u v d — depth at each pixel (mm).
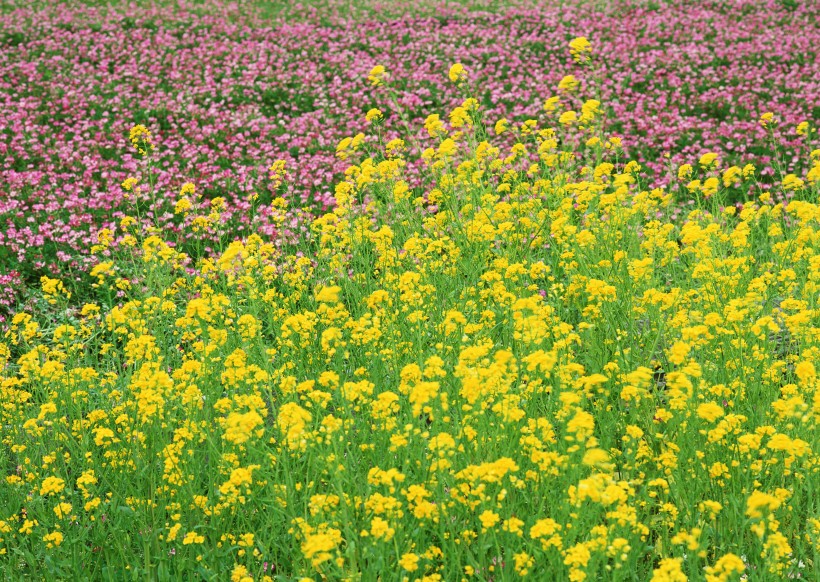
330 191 13531
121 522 5602
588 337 7211
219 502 5512
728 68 19500
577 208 9125
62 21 25016
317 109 18250
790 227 9867
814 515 5219
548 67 20328
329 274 8945
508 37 23031
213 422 6523
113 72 21047
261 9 27906
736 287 7566
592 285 6980
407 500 5199
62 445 6410
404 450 5500
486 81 19438
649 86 18609
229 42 23031
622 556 4254
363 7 28062
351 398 5562
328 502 4852
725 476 5355
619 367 6582
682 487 5305
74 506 5797
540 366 5742
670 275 8977
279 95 19141
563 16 25188
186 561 5230
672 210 11250
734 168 9477
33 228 12047
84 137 15992
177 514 5473
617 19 24594
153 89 19391
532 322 6148
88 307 7395
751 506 4312
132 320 7352
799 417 5191
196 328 7676
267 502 5469
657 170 13727
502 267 7887
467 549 4836
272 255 9961
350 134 16234
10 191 13180
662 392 6504
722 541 5180
